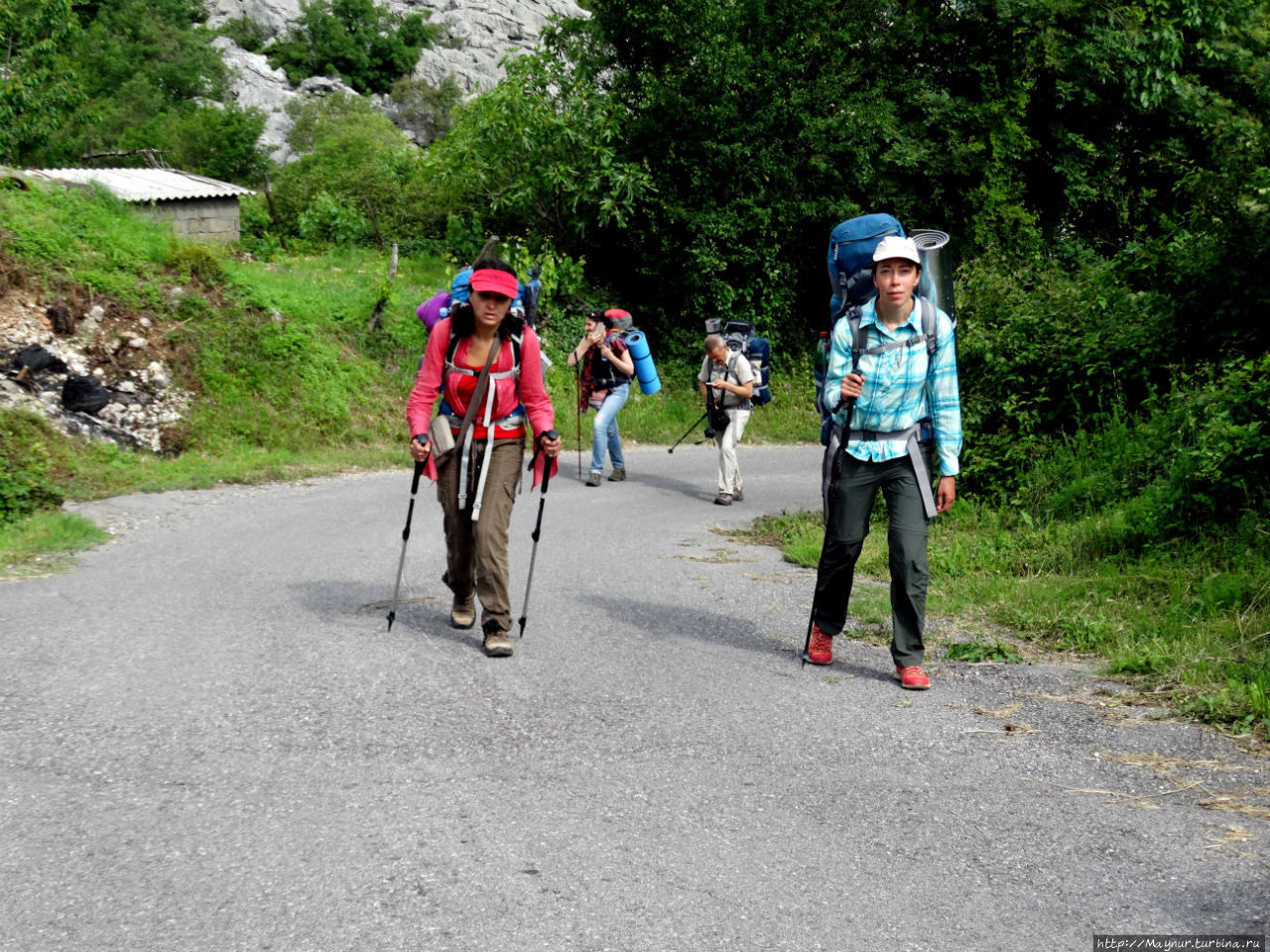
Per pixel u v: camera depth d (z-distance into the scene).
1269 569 6.73
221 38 104.19
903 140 23.25
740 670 5.49
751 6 22.92
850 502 5.42
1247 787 4.06
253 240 24.70
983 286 11.84
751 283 23.58
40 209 14.57
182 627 5.77
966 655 5.80
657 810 3.73
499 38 126.31
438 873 3.22
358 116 53.03
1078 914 3.09
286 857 3.29
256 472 12.27
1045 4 23.11
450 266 24.23
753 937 2.92
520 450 5.74
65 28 33.62
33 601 6.27
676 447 17.86
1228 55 24.45
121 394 13.23
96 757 3.99
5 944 2.76
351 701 4.71
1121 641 5.94
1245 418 8.22
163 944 2.79
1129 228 25.28
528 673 5.25
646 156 23.39
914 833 3.62
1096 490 8.88
